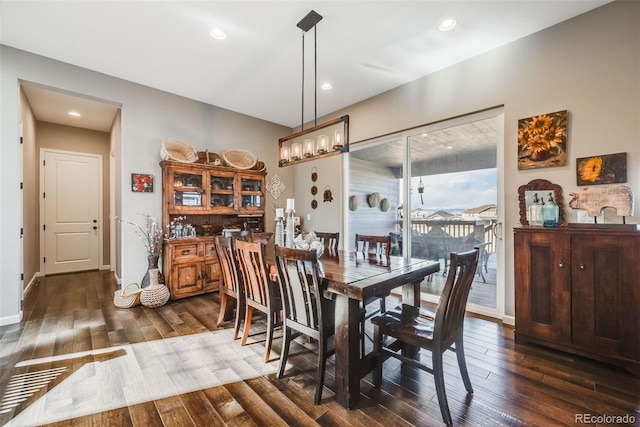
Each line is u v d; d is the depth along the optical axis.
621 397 1.72
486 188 3.10
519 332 2.43
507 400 1.71
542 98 2.62
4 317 2.83
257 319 3.09
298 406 1.68
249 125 4.90
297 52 3.00
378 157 4.14
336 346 1.73
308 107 4.52
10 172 2.90
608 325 2.02
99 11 2.38
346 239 4.56
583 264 2.12
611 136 2.28
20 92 3.20
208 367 2.09
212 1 2.27
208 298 3.74
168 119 3.97
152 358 2.21
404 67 3.29
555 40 2.55
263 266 2.14
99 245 5.60
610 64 2.29
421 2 2.27
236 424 1.53
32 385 1.85
